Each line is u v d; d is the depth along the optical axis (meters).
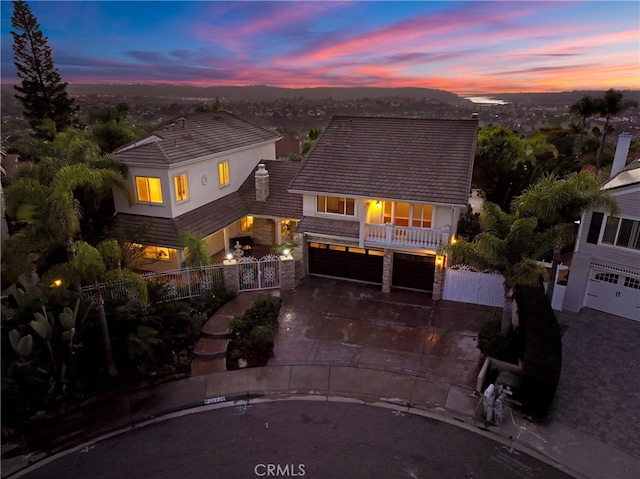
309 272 26.00
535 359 14.55
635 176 20.91
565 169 31.02
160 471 12.77
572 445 13.65
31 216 14.96
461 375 16.97
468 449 13.52
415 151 24.91
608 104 45.72
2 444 13.84
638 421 14.64
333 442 13.81
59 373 15.49
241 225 29.97
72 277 15.14
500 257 16.56
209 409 15.41
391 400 15.75
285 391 16.30
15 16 36.53
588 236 20.98
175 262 24.89
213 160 27.11
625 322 20.81
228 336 19.34
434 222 22.61
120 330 17.56
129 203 22.89
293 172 30.52
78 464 13.07
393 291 23.83
